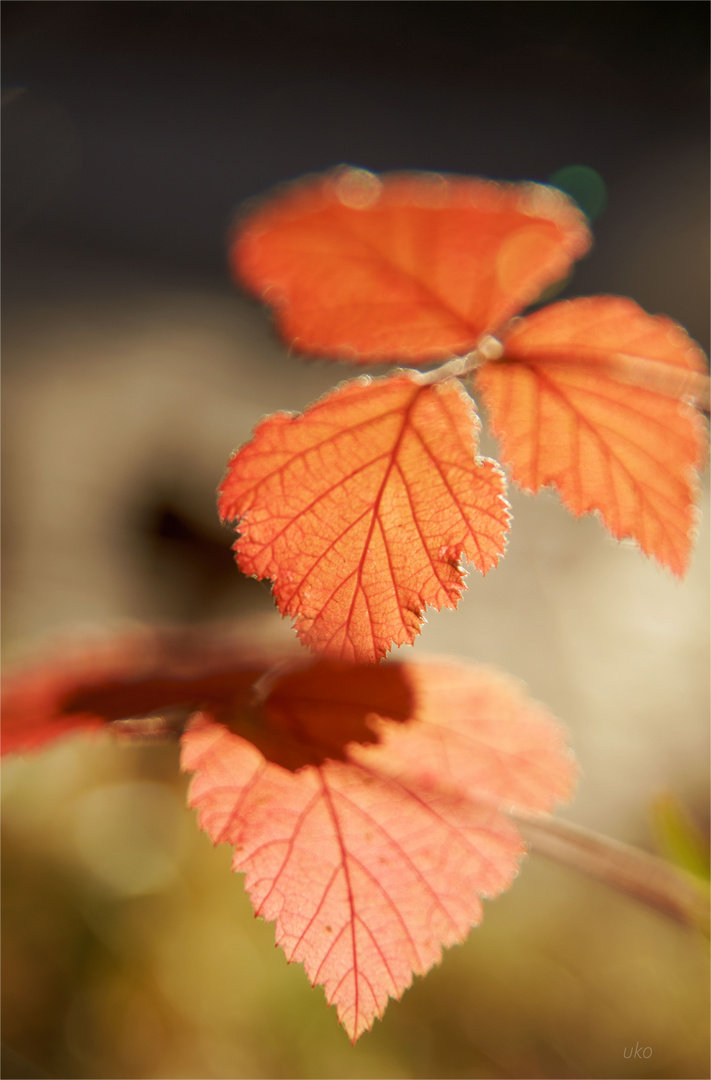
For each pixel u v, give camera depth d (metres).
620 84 3.10
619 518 0.32
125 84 2.88
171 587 1.00
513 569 1.20
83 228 2.26
